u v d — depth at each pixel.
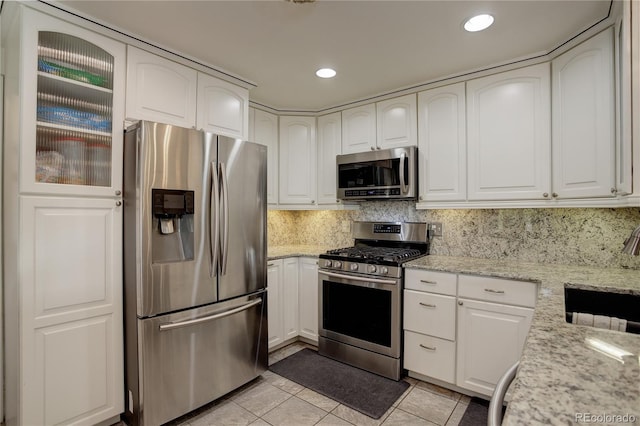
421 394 2.24
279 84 2.70
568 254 2.30
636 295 1.57
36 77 1.62
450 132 2.52
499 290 2.04
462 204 2.47
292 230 3.77
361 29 1.90
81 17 1.75
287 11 1.73
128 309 1.87
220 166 2.12
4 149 1.83
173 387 1.91
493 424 0.60
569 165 1.96
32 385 1.59
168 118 2.12
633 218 2.08
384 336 2.48
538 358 0.83
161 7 1.70
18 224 1.58
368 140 2.97
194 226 1.99
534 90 2.16
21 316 1.57
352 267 2.64
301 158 3.30
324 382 2.41
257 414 2.04
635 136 1.00
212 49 2.14
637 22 0.98
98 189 1.81
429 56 2.22
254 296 2.37
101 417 1.81
